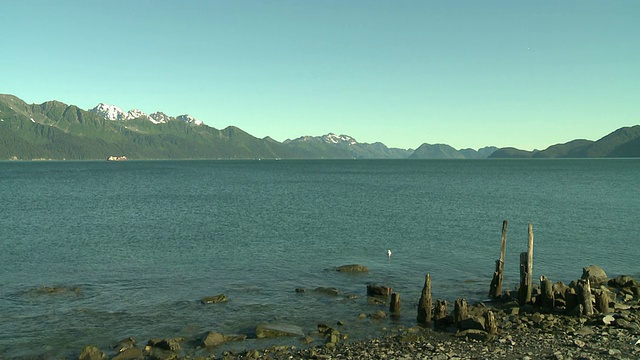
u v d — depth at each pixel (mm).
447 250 38719
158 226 50875
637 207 68500
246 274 31156
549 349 18219
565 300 23328
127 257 35938
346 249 39000
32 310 23859
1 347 19297
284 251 38188
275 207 69375
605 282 28391
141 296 26328
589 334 19750
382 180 147625
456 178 157625
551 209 66500
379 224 52438
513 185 119438
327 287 28031
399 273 31547
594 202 75875
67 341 19969
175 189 106500
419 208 68125
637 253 37875
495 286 25828
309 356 17953
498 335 19984
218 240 42750
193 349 19000
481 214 61219
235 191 100875
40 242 41688
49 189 105125
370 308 24391
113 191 99875
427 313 22094
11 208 67438
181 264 33781
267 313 23562
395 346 18922
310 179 153750
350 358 17562
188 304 24922
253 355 17953
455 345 18938
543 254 37469
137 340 20000
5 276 30422
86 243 41250
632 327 20406
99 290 27438
